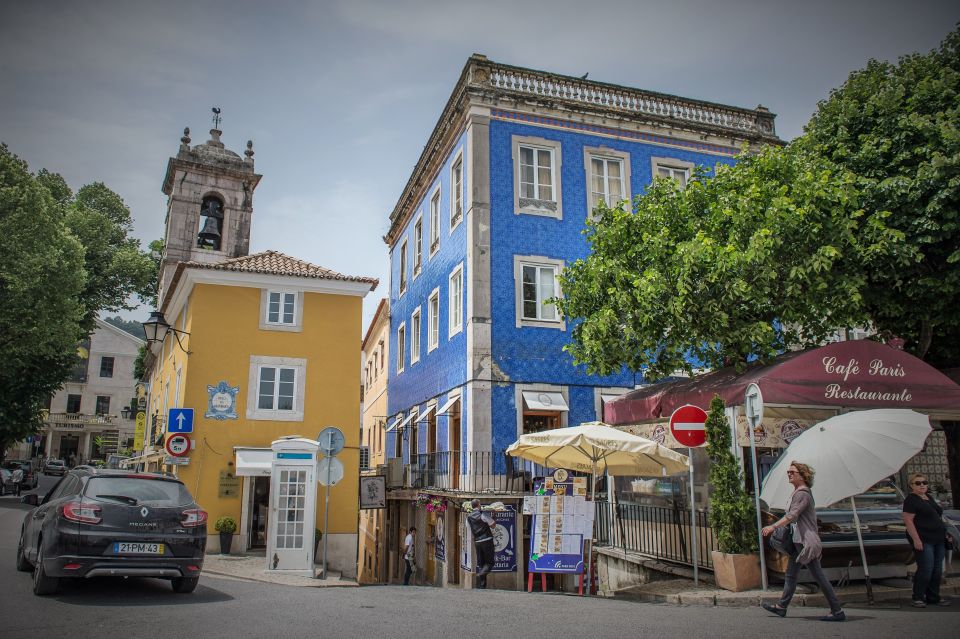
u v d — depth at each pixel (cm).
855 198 1163
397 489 2225
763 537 941
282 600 868
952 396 1036
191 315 1909
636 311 1238
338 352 2016
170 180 2841
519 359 1762
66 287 2830
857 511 980
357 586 1227
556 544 1157
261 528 1881
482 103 1877
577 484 1184
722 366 1343
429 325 2234
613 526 1363
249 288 1975
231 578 1259
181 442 1725
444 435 1973
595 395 1806
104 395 5841
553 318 1823
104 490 836
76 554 782
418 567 2080
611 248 1366
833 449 805
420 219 2455
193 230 2695
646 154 2002
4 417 3219
